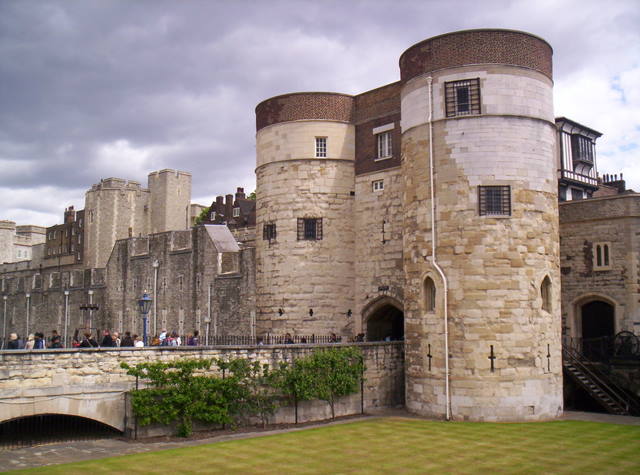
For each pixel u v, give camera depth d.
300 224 29.45
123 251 48.41
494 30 23.09
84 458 16.42
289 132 30.05
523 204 22.44
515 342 21.70
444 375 22.20
